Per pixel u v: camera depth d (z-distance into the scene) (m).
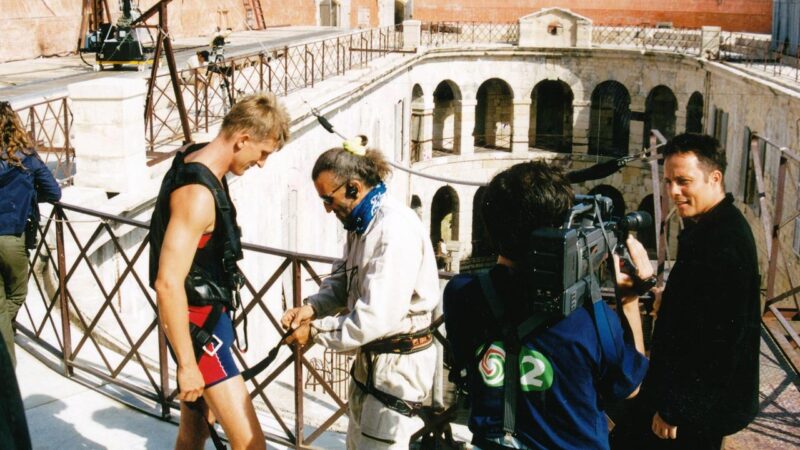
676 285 3.59
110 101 9.23
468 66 36.00
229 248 3.82
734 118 24.94
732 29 37.44
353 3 41.62
